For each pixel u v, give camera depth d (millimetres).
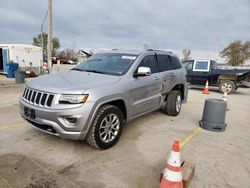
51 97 3418
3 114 5824
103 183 2916
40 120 3492
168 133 4918
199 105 8461
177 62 6480
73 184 2863
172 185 2580
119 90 3934
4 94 8891
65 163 3361
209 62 13227
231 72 12609
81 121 3361
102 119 3656
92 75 4250
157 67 5414
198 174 3229
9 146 3842
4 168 3143
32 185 2793
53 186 2799
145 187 2869
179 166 2607
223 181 3092
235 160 3748
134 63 4590
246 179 3174
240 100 10500
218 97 11031
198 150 4082
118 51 5309
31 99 3678
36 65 16891
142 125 5391
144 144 4230
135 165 3408
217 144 4422
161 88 5395
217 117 5199
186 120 6016
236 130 5426
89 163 3395
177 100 6258
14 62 15781
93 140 3623
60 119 3328
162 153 3869
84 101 3379
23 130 4605
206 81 13055
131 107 4336
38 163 3322
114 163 3438
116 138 4020
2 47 16078
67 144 3992
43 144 3965
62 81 3807
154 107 5250
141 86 4555
